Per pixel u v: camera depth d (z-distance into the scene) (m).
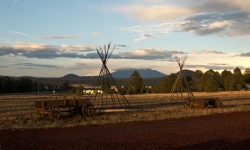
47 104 20.50
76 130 15.97
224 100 39.62
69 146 11.44
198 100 28.72
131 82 80.50
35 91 107.69
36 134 14.77
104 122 18.70
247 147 11.17
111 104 33.66
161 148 10.92
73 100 21.58
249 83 102.94
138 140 12.55
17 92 99.50
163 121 19.48
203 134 13.89
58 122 18.75
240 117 21.06
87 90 62.25
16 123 18.52
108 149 10.80
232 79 88.50
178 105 32.28
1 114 23.61
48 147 11.32
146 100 42.44
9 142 12.35
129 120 19.62
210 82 76.06
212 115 22.62
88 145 11.55
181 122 18.91
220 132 14.42
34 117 20.25
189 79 91.81
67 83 118.69
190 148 11.02
